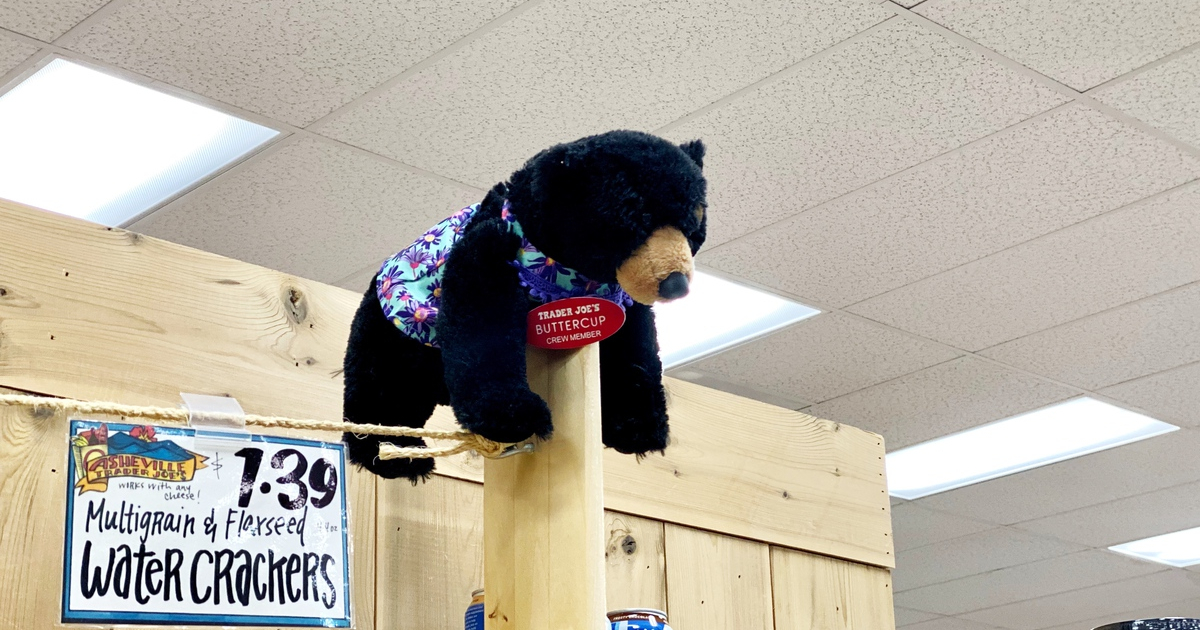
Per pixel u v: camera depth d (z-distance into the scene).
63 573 1.10
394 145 2.49
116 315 1.41
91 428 1.15
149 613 1.13
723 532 1.99
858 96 2.39
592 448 1.08
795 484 2.14
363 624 1.48
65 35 2.11
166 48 2.16
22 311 1.34
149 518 1.15
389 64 2.24
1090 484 4.56
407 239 2.85
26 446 1.30
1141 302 3.27
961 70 2.32
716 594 1.94
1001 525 5.00
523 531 1.09
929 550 5.30
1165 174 2.69
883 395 3.83
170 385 1.43
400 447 1.11
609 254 1.00
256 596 1.19
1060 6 2.15
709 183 2.67
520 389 0.99
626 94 2.37
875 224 2.86
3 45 2.13
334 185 2.62
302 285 1.61
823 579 2.14
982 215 2.83
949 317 3.32
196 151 2.48
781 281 3.12
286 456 1.25
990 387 3.78
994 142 2.56
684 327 3.36
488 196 1.08
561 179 0.99
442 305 1.03
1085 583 5.74
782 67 2.30
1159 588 5.81
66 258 1.39
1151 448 4.23
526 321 1.04
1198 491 4.65
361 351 1.14
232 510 1.20
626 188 0.99
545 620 1.06
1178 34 2.24
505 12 2.12
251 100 2.32
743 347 3.47
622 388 1.13
